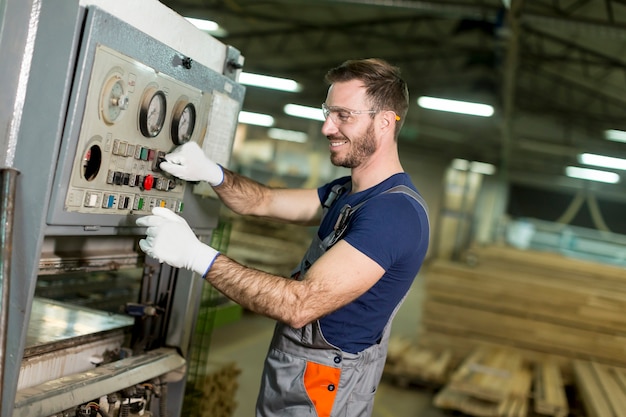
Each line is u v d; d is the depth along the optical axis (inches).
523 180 721.6
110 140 62.9
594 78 433.4
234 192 81.4
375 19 414.3
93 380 68.5
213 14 422.9
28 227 57.8
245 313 307.9
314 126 684.7
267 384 73.7
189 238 64.7
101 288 183.8
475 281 248.7
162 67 68.4
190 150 74.5
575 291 238.1
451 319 249.9
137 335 88.0
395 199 68.7
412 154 733.3
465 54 482.3
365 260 65.0
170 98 71.2
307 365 70.5
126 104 63.3
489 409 194.4
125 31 61.0
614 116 498.6
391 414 201.2
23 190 57.7
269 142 691.4
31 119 57.3
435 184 727.7
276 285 63.4
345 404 71.4
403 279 70.7
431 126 641.0
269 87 580.4
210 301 141.2
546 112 537.0
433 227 719.7
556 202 722.8
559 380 216.4
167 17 71.4
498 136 624.4
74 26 56.0
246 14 414.0
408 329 337.1
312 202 88.3
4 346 54.7
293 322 63.8
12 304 58.6
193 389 137.6
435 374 221.8
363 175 74.2
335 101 71.1
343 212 71.2
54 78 56.6
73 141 57.8
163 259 64.1
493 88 521.3
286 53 494.0
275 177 673.6
